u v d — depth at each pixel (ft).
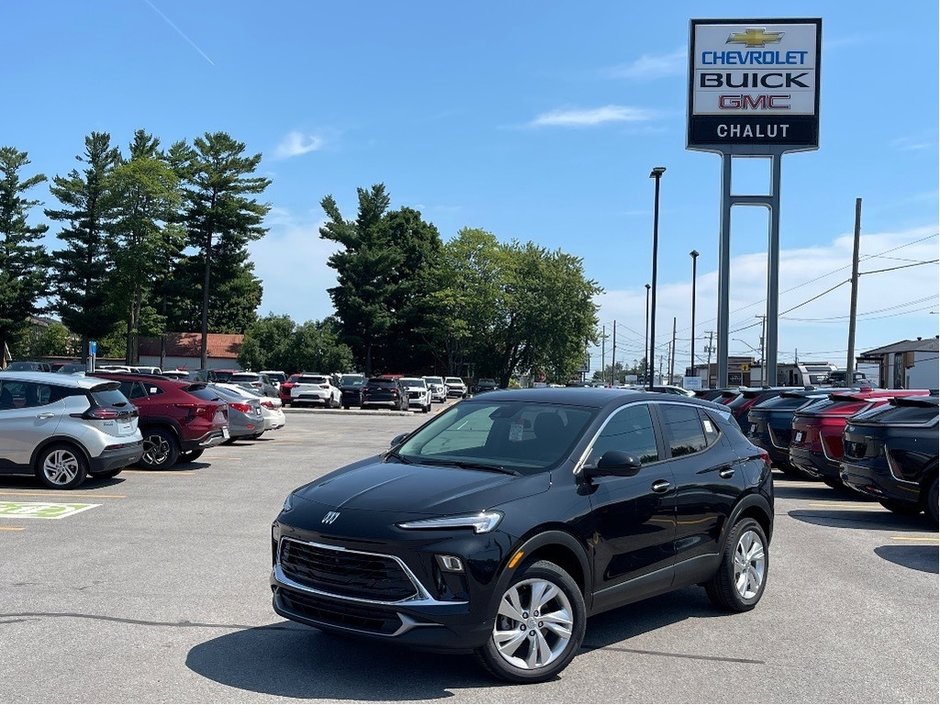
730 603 21.45
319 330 239.91
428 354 250.98
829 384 140.56
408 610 15.11
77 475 40.04
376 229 238.27
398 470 18.37
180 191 206.80
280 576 16.89
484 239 245.86
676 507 19.74
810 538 32.19
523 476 17.28
